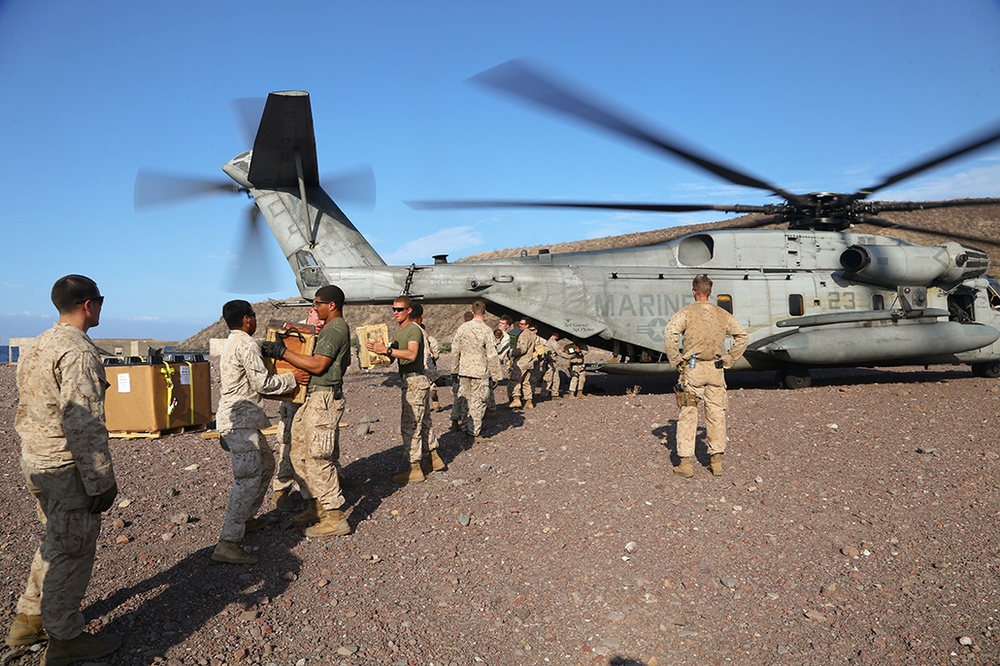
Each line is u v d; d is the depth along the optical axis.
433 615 3.92
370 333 19.78
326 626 3.74
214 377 18.75
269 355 4.88
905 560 4.48
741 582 4.25
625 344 12.65
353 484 6.45
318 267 12.24
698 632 3.72
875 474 6.18
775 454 6.90
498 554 4.77
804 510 5.36
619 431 8.26
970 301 13.87
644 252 13.11
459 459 7.40
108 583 4.26
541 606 4.03
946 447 7.02
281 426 5.93
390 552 4.84
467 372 8.03
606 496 5.81
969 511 5.24
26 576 4.41
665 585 4.24
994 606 3.87
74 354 3.16
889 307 13.16
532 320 12.15
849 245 13.33
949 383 12.43
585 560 4.61
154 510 5.93
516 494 6.03
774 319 12.53
